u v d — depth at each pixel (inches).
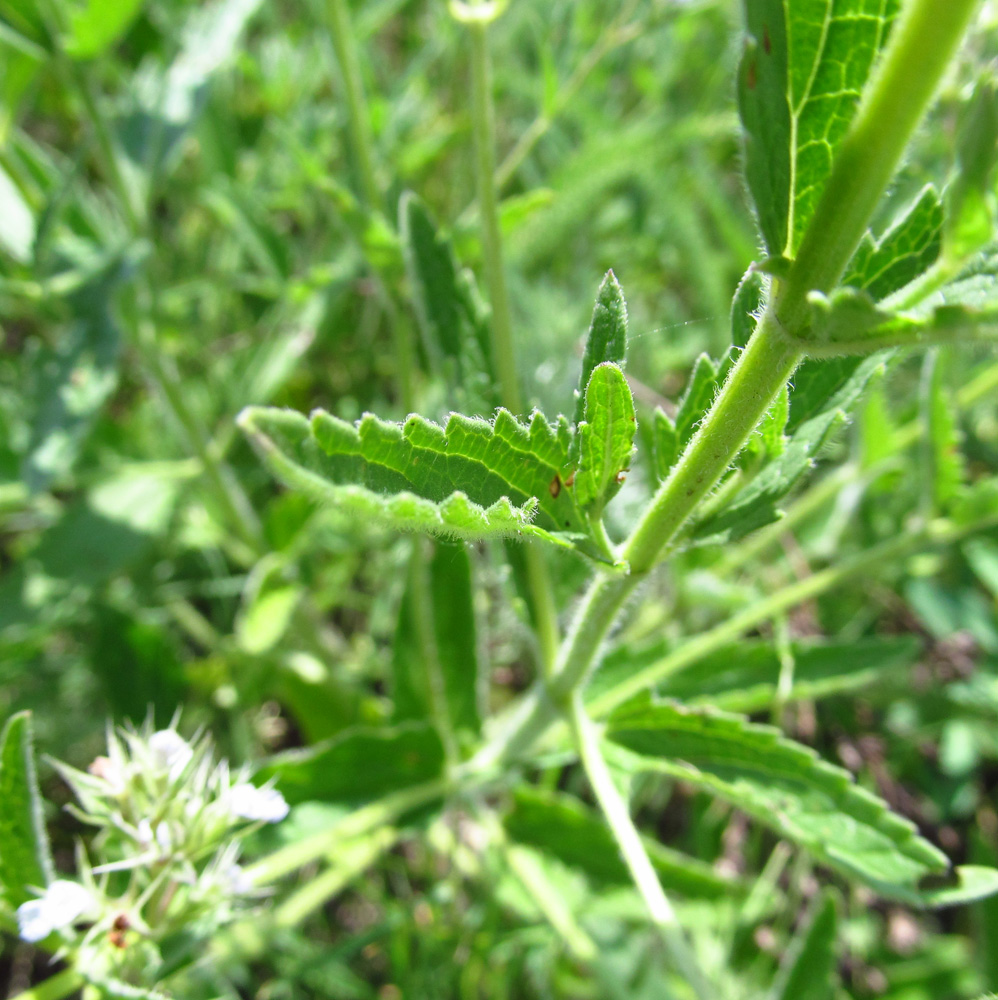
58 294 8.0
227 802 5.4
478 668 7.4
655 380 11.3
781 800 5.7
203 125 11.8
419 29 14.3
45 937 5.4
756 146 4.0
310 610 10.1
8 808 5.2
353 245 10.3
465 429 3.9
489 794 9.3
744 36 4.0
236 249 12.3
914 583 9.7
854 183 3.5
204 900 5.5
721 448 4.2
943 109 8.5
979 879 5.4
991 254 3.9
